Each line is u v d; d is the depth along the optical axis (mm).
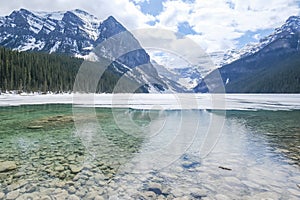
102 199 4391
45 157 6809
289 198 4469
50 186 4891
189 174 5570
